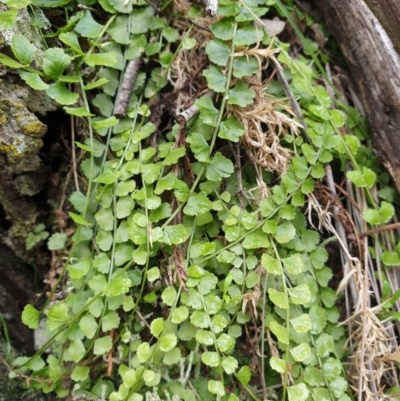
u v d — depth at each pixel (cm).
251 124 38
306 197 39
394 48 39
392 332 38
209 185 38
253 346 37
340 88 43
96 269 38
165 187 36
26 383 39
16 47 35
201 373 38
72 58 37
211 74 38
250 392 35
